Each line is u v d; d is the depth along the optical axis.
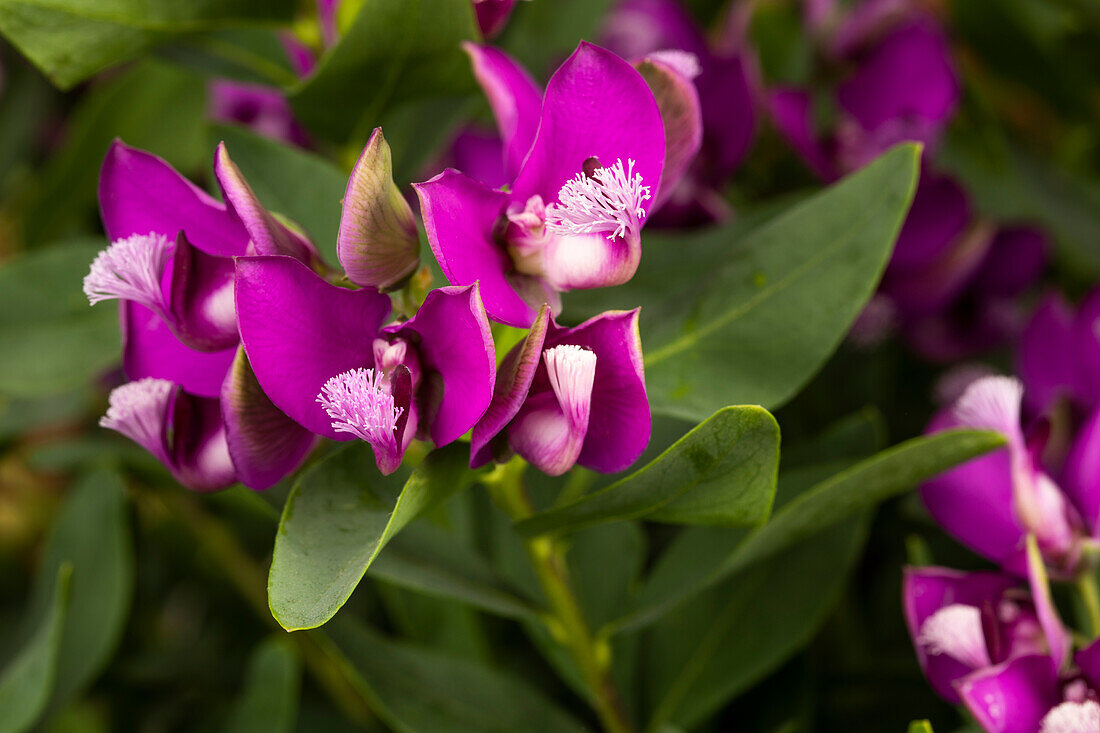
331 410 0.22
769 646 0.27
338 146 0.27
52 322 0.29
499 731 0.26
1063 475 0.26
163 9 0.26
